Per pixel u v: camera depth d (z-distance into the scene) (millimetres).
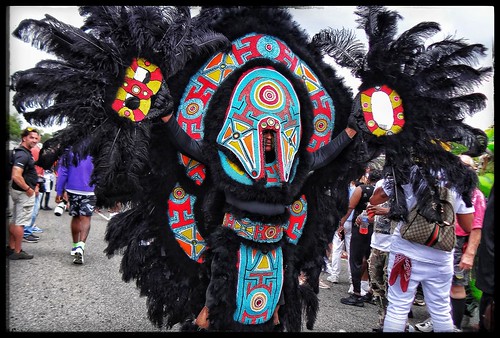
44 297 3832
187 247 2549
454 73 2693
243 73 2486
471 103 2682
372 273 3672
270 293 2357
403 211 2689
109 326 3266
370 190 4262
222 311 2252
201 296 2482
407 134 2691
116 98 2109
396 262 2812
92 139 2061
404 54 2711
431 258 2732
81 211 5035
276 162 2391
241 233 2342
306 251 2760
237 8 2619
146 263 2529
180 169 2521
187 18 2297
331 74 2852
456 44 2699
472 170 2703
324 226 2883
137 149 2105
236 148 2355
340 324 3744
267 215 2357
